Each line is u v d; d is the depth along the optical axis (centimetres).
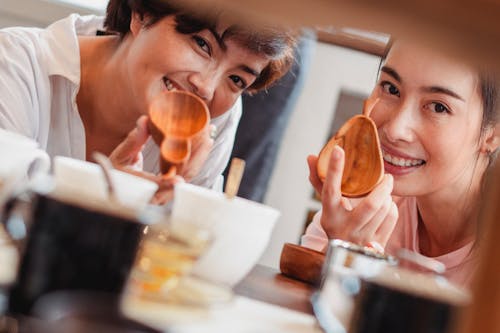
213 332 56
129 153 110
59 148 151
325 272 78
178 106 100
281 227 274
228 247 78
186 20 136
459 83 144
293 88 242
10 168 64
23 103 140
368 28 38
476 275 44
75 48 149
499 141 147
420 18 36
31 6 239
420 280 64
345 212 125
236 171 81
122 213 55
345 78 271
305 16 38
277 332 63
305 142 273
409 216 162
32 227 52
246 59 140
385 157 151
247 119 240
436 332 60
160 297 60
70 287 53
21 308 50
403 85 148
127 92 147
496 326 43
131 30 147
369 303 62
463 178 151
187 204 78
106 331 48
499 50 38
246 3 38
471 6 35
